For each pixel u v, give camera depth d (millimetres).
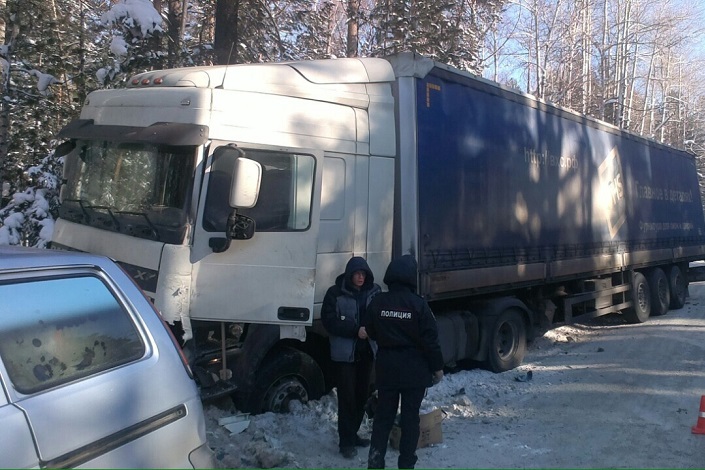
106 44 10781
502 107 8328
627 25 26984
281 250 5230
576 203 10164
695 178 16531
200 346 5203
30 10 10336
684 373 8312
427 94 6934
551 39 24906
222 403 5488
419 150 6734
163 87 5355
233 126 5211
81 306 2916
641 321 12938
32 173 10180
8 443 2342
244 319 5105
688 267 16203
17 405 2447
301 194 5371
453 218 7227
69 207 5809
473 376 8117
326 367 6223
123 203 5352
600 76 27766
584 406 6926
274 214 5234
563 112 9961
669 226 14391
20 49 10438
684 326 12227
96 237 5406
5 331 2582
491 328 8180
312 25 15586
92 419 2668
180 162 5078
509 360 8555
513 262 8352
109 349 2936
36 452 2420
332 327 5176
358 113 6285
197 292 4984
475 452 5512
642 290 13109
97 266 3109
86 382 2736
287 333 5367
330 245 5887
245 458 4910
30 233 9312
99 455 2646
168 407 3035
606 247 11211
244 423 5285
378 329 4828
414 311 4770
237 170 4867
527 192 8766
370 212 6301
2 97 9953
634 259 12398
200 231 5004
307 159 5441
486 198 7848
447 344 7496
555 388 7660
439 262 6957
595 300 11250
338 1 19109
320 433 5578
